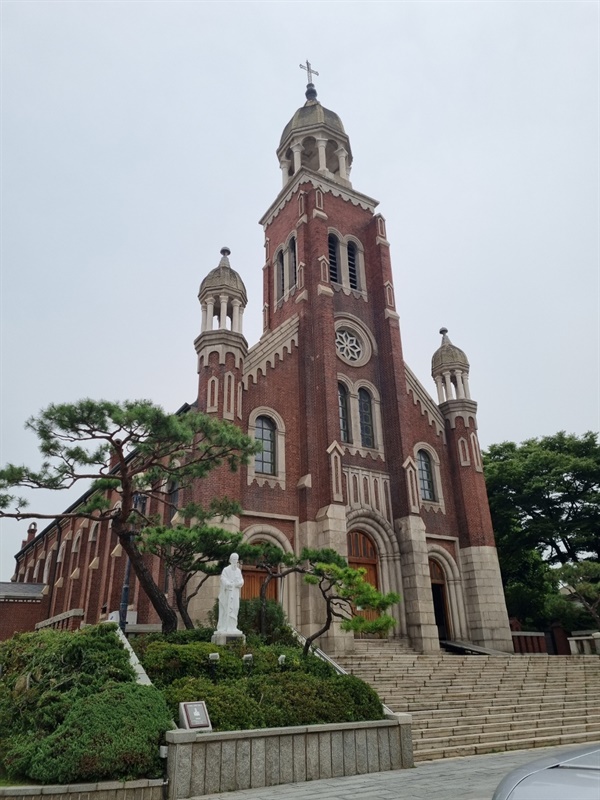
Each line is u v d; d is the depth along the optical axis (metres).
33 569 57.69
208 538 18.88
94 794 9.91
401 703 18.30
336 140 40.56
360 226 38.38
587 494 38.12
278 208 39.34
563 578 30.12
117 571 33.66
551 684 22.19
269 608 21.48
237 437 19.64
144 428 16.95
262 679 14.34
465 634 31.00
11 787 9.76
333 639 24.80
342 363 33.22
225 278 29.22
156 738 10.95
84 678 12.58
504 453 45.19
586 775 3.54
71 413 15.95
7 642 16.09
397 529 30.55
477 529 32.75
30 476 16.33
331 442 28.72
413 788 10.73
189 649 15.04
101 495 19.91
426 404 35.62
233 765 11.14
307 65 44.38
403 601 29.08
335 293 35.03
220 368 27.33
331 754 12.44
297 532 27.83
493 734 16.41
